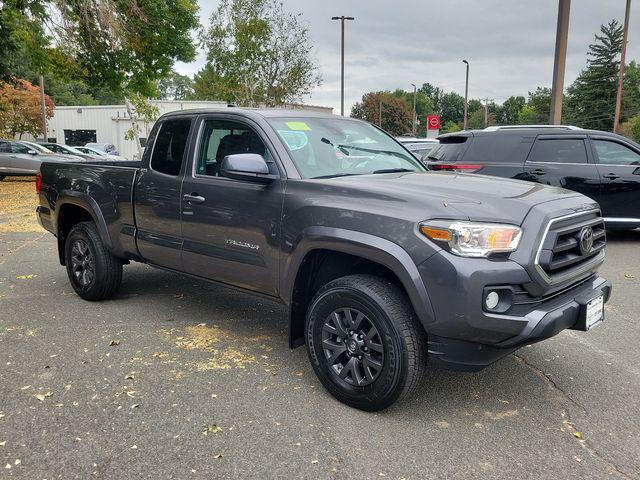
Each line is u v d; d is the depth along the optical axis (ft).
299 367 13.14
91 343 14.44
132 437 9.98
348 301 10.81
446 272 9.56
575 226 10.78
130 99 76.69
